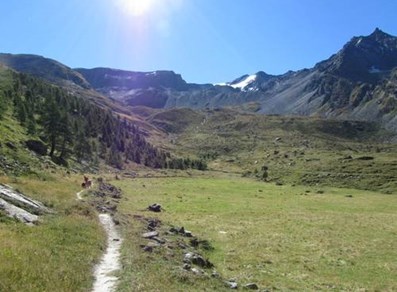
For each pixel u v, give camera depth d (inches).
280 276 1359.5
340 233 2244.1
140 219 1998.0
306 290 1217.4
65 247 1037.2
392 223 2679.6
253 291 1048.2
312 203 3754.9
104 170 5423.2
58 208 1643.7
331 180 6092.5
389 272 1492.4
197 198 3590.1
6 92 5935.0
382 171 6299.2
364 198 4347.9
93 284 824.3
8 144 3491.6
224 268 1381.6
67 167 4315.9
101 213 1891.0
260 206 3321.9
